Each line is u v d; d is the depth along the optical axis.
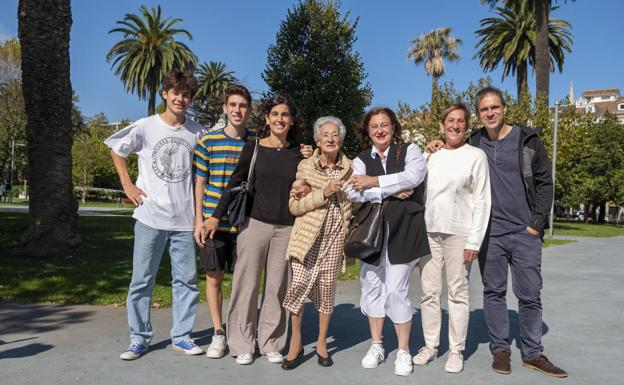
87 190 52.81
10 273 7.30
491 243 3.94
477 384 3.53
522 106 26.22
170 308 5.70
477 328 5.20
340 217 3.91
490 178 3.98
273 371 3.72
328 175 3.95
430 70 45.22
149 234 3.97
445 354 4.27
